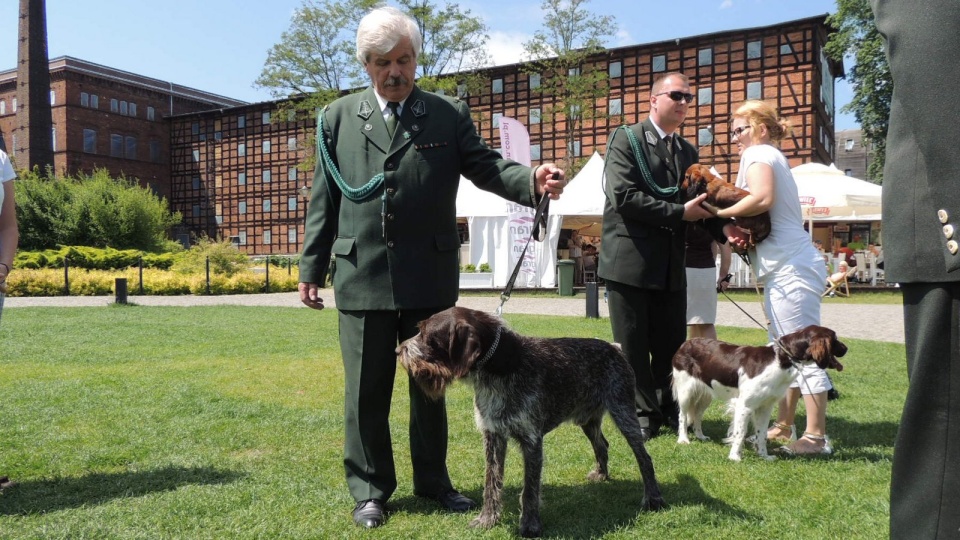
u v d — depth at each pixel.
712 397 4.92
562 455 4.73
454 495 3.84
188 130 64.94
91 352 9.54
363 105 3.66
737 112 5.10
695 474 4.30
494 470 3.50
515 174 3.58
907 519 1.80
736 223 4.84
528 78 47.41
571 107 39.53
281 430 5.47
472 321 3.35
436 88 36.12
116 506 3.77
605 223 5.22
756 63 40.44
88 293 22.95
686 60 42.41
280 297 22.33
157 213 33.84
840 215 20.73
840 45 32.22
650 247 5.01
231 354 9.41
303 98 43.47
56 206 30.81
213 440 5.16
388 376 3.67
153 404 6.32
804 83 39.19
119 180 34.81
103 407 6.20
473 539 3.34
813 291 4.70
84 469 4.49
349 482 3.70
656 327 5.39
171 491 4.02
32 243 30.08
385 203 3.51
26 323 12.90
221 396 6.71
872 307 16.17
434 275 3.62
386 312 3.59
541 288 21.77
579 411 3.76
